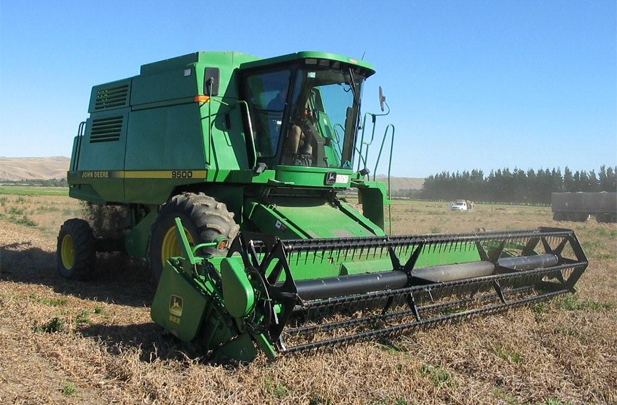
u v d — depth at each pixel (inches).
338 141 345.7
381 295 228.5
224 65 343.9
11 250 519.5
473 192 4503.0
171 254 311.0
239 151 334.6
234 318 207.3
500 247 290.7
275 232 311.9
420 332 245.0
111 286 374.3
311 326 218.4
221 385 187.2
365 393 186.1
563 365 218.4
